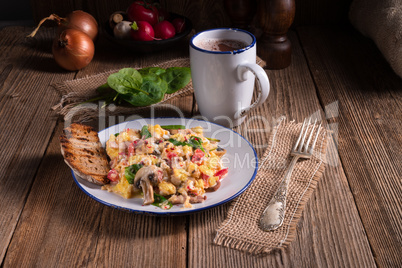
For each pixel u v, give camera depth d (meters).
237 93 0.84
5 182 0.77
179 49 1.14
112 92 0.94
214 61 0.81
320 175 0.77
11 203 0.74
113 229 0.70
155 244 0.68
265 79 0.81
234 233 0.69
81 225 0.71
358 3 1.16
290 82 1.02
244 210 0.72
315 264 0.66
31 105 0.95
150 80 0.91
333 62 1.08
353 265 0.65
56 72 1.05
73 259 0.66
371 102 0.95
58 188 0.76
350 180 0.77
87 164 0.74
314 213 0.72
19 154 0.83
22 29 1.23
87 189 0.71
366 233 0.69
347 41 1.16
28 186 0.77
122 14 1.13
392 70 1.05
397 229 0.70
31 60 1.10
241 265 0.66
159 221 0.71
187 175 0.72
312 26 1.24
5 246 0.68
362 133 0.87
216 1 1.24
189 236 0.69
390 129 0.88
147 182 0.70
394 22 1.01
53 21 1.25
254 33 1.16
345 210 0.72
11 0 1.32
